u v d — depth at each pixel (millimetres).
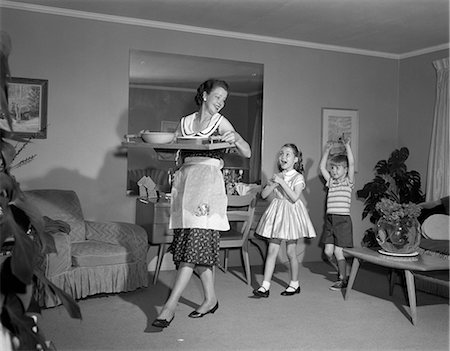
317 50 5570
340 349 2885
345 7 4266
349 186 4598
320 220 5590
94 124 4617
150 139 3230
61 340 2902
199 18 4691
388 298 4020
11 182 1513
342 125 5695
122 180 4715
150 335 3031
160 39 4852
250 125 5246
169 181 4758
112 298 3820
